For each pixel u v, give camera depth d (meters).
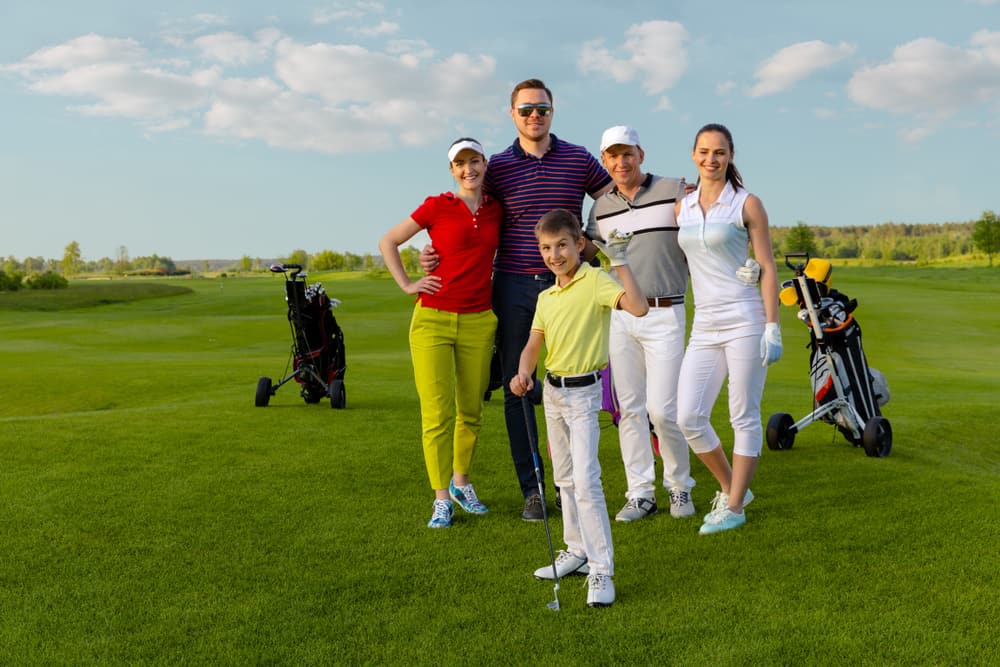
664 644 3.16
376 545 4.37
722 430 7.87
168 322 29.36
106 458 6.31
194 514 4.89
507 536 4.54
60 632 3.30
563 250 3.79
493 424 8.00
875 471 5.93
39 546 4.30
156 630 3.32
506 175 5.09
